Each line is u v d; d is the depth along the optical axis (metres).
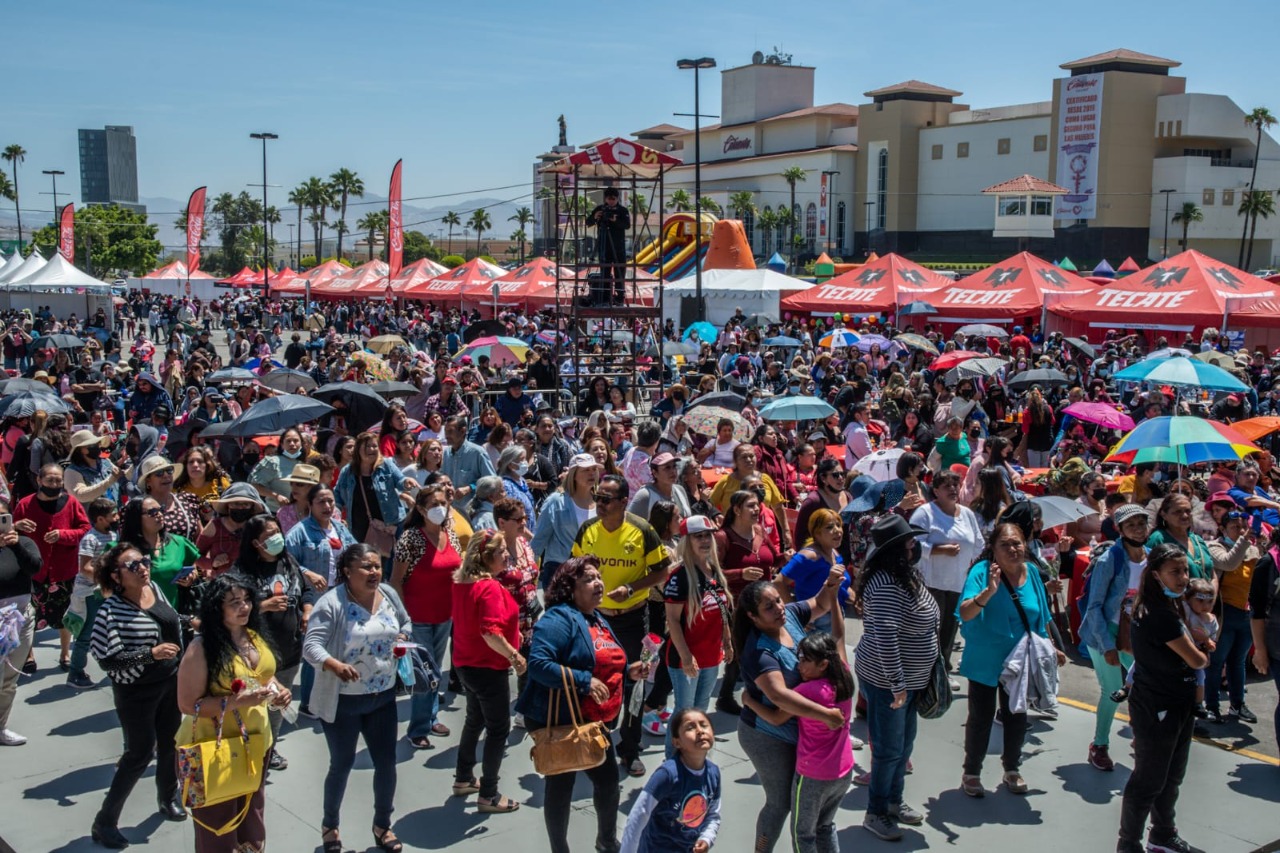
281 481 9.91
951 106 106.44
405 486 8.68
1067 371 23.42
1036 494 12.29
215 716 5.22
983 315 34.69
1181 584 5.84
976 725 6.70
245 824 5.42
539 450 11.39
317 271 59.50
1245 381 22.02
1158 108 90.38
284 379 17.55
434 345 37.00
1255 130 90.25
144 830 6.26
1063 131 92.62
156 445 12.20
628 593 6.91
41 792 6.71
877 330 32.78
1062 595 10.25
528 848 6.10
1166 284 31.55
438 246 165.38
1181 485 9.76
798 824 5.36
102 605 5.89
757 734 5.46
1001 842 6.23
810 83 122.12
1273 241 93.81
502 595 6.28
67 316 47.56
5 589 7.24
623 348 25.11
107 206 119.94
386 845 6.02
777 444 11.30
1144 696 5.96
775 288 37.53
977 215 100.62
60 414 11.15
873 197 107.19
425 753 7.40
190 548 7.41
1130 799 6.03
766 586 5.43
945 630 7.93
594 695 5.54
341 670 5.66
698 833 4.79
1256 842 6.34
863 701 7.93
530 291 42.84
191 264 57.66
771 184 115.25
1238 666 8.28
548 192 19.52
